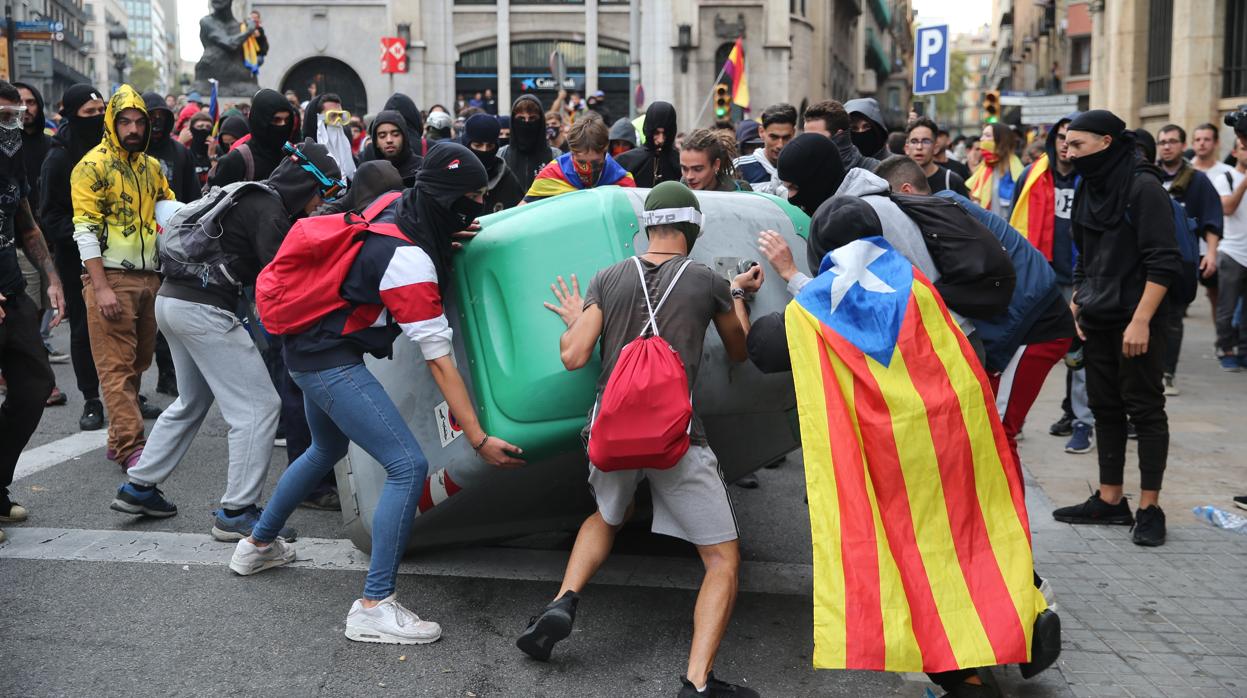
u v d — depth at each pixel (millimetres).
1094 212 5285
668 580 4766
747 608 4496
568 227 4223
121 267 6238
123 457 6320
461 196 3986
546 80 37906
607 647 4074
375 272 3936
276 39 36375
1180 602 4512
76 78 95125
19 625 4164
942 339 3676
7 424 5223
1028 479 6426
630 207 4270
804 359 3629
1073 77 40562
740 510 5984
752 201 4621
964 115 153125
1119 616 4367
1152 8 21375
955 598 3480
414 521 4500
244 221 4871
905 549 3502
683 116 37094
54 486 6039
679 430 3496
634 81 23609
